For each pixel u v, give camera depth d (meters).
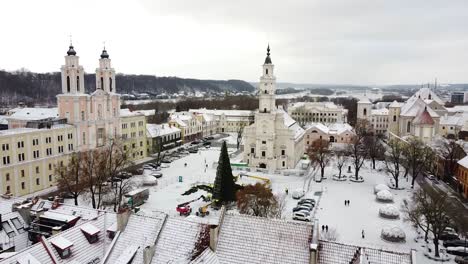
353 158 139.00
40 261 40.06
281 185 112.00
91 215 52.12
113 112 130.25
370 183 115.81
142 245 42.50
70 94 114.88
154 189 106.00
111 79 131.12
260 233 40.88
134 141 143.62
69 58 113.94
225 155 88.31
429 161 118.56
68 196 94.25
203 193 102.12
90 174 87.69
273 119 128.62
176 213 85.44
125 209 46.84
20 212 53.72
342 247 39.00
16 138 96.56
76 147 115.44
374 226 79.44
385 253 37.91
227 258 39.72
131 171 120.88
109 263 42.12
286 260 38.59
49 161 106.56
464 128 174.38
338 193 104.56
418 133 156.75
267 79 128.75
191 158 152.12
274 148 132.00
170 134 173.75
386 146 180.88
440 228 64.31
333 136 172.25
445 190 108.69
